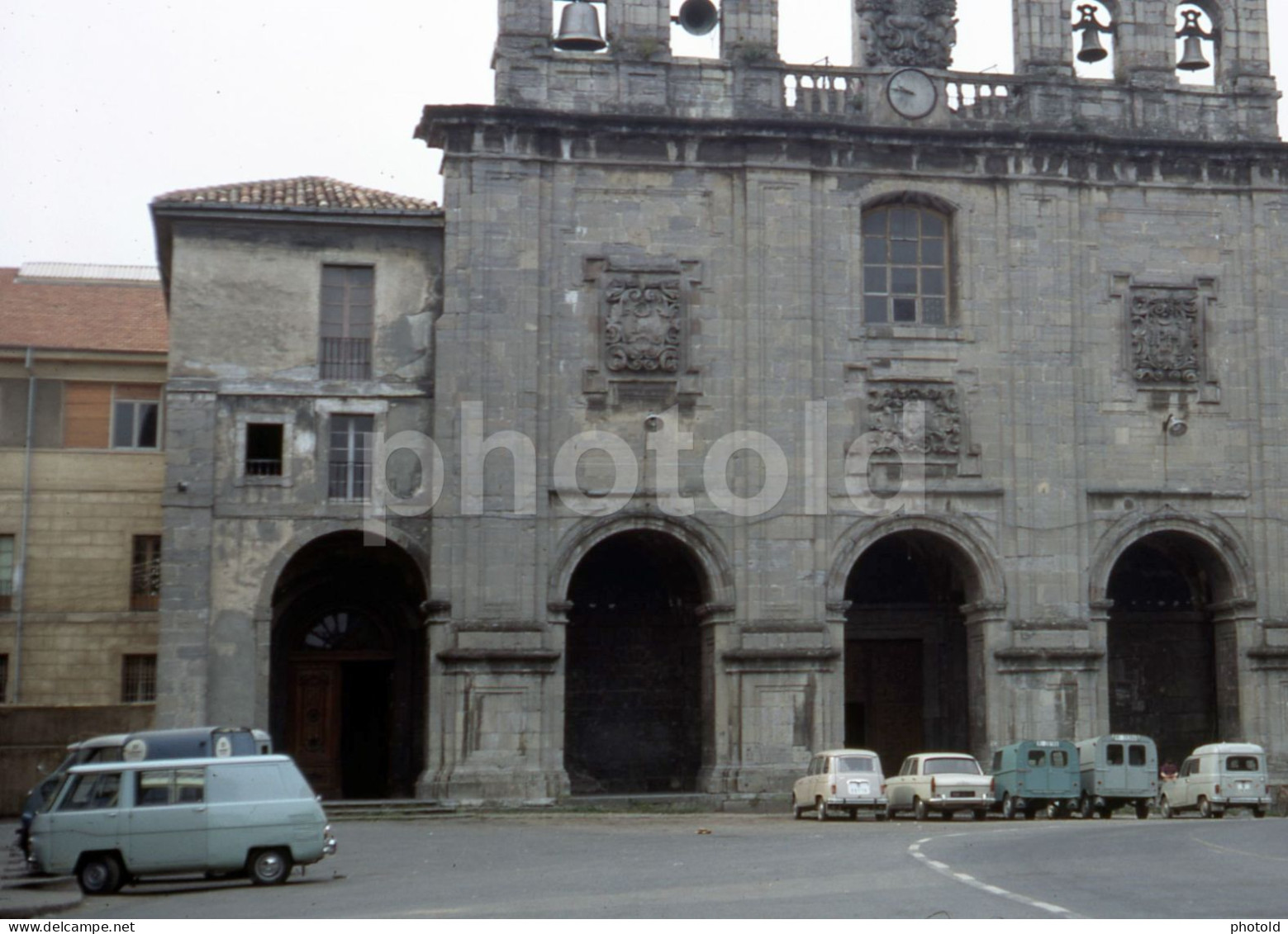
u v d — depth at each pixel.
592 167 49.06
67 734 47.88
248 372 47.50
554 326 48.41
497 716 46.38
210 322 47.53
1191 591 53.53
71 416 54.81
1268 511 50.62
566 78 49.31
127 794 26.48
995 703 48.50
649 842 33.84
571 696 51.47
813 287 49.25
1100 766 43.50
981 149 50.38
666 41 49.94
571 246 48.75
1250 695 50.09
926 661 52.66
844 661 49.56
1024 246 50.31
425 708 50.62
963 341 49.88
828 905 20.58
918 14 51.12
